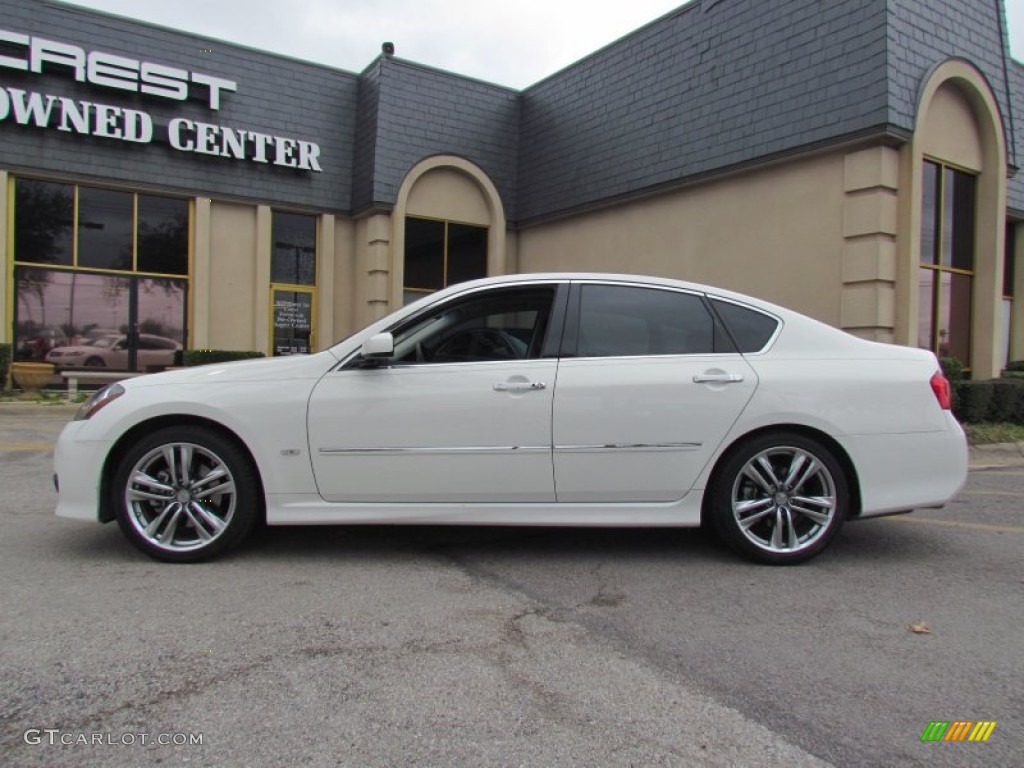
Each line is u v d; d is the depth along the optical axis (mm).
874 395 4387
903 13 9906
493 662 3080
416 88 15328
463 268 16250
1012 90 14164
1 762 2328
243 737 2494
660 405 4305
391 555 4566
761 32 11305
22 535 4859
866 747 2498
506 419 4266
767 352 4477
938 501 4434
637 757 2418
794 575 4277
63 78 12820
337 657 3098
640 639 3342
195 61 13953
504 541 4922
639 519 4355
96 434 4215
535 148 16188
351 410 4250
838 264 10398
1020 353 14875
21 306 12961
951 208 11406
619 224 14117
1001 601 3895
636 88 13602
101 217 13562
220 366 4477
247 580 4035
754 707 2748
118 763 2334
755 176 11539
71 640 3211
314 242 15641
